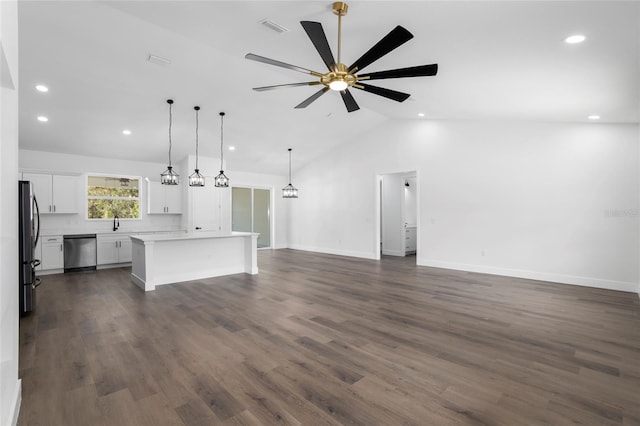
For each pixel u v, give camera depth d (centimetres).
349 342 287
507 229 563
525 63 293
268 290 471
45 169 630
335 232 870
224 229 812
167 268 515
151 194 736
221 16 273
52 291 467
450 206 633
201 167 775
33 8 313
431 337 297
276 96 554
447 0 212
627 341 286
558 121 502
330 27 274
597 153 479
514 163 554
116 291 467
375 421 179
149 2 258
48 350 271
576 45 246
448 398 202
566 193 505
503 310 376
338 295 444
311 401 199
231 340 291
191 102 534
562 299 420
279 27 285
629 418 181
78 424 177
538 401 198
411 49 299
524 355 260
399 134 717
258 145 768
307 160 923
